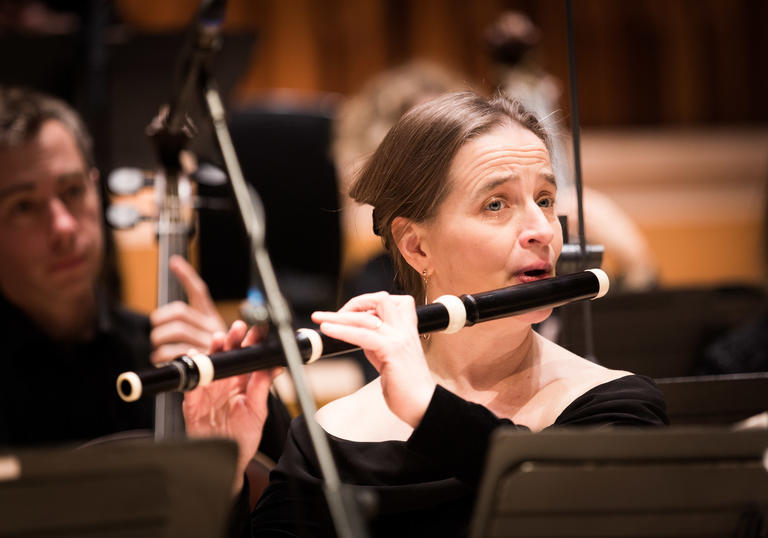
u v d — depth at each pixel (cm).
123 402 805
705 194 1891
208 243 1043
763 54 1981
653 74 1950
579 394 496
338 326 452
